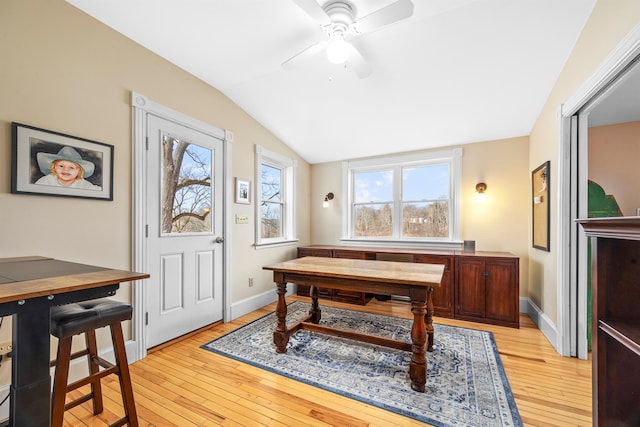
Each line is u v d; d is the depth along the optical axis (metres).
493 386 1.82
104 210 2.02
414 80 2.68
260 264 3.57
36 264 1.42
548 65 2.30
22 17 1.64
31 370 0.96
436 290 3.23
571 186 2.23
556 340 2.34
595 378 1.13
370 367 2.08
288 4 1.87
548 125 2.63
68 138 1.82
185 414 1.58
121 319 1.38
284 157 4.05
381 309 3.46
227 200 3.06
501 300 2.92
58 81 1.79
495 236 3.46
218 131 2.96
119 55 2.12
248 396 1.74
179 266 2.58
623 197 2.92
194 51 2.37
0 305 0.90
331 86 2.88
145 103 2.28
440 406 1.63
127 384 1.38
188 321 2.66
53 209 1.76
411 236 4.05
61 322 1.18
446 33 2.13
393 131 3.57
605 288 1.11
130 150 2.19
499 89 2.67
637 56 1.42
